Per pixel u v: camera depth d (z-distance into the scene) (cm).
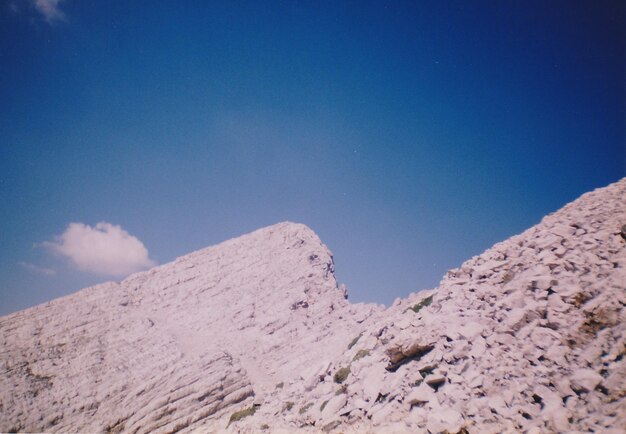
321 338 6022
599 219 2489
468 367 1866
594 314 1748
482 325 2105
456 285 2736
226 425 3431
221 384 4706
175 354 6034
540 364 1677
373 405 2044
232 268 8806
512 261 2567
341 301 7731
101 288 8269
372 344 2858
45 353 6047
